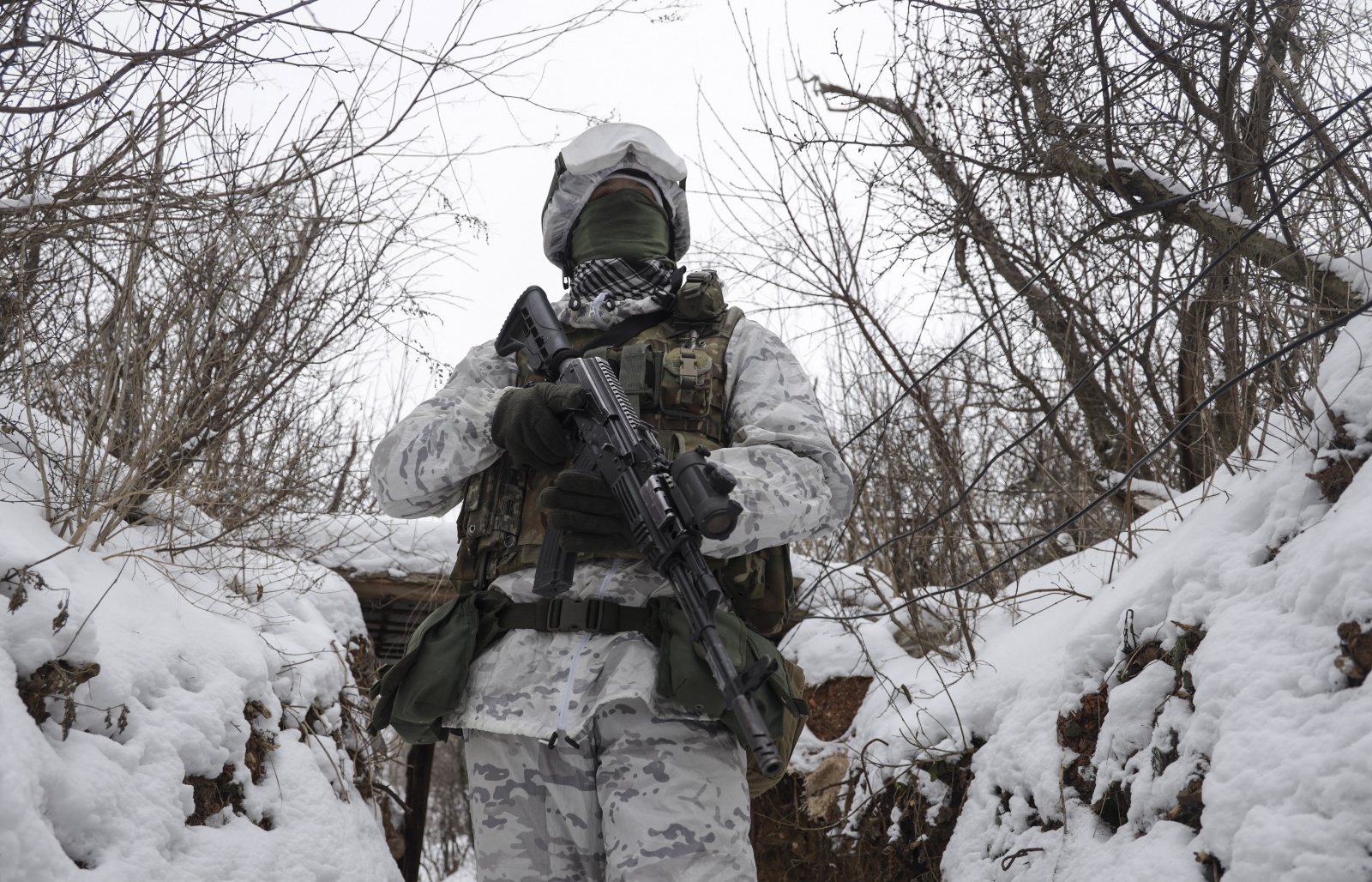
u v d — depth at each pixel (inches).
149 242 124.5
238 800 105.4
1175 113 152.9
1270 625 83.5
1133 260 158.1
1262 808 70.5
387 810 165.6
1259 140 141.8
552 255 98.9
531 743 78.0
